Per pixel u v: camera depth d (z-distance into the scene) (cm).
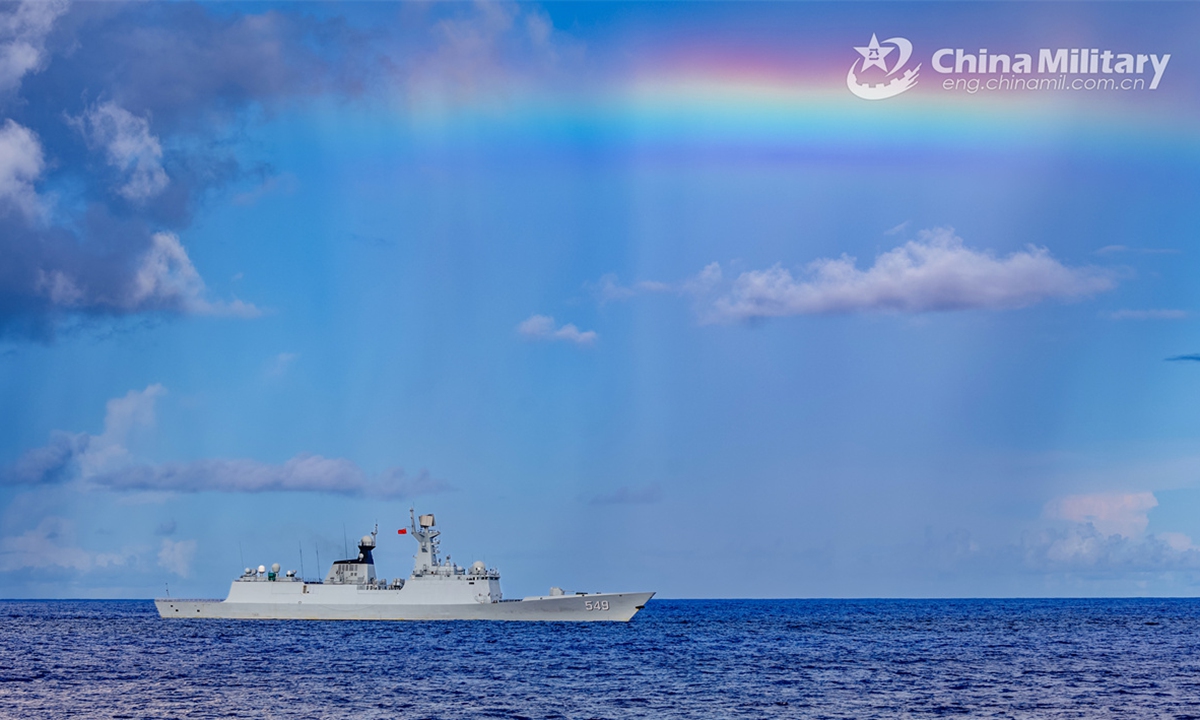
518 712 7000
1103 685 8544
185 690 7906
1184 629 16338
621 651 10862
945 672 9381
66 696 7638
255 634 12538
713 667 9538
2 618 19588
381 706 7194
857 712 7112
